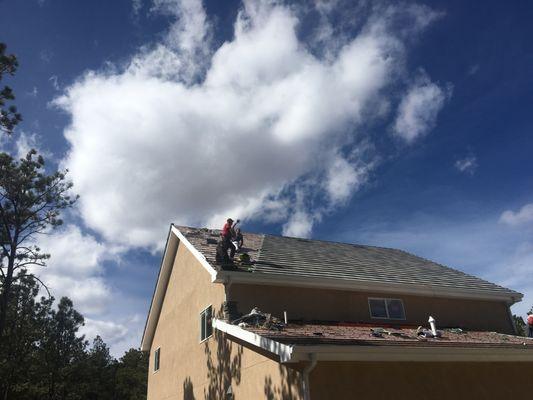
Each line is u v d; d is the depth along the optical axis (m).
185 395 14.75
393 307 13.51
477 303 15.12
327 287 12.65
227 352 11.86
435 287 14.16
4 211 23.31
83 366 38.59
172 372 16.52
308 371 7.84
